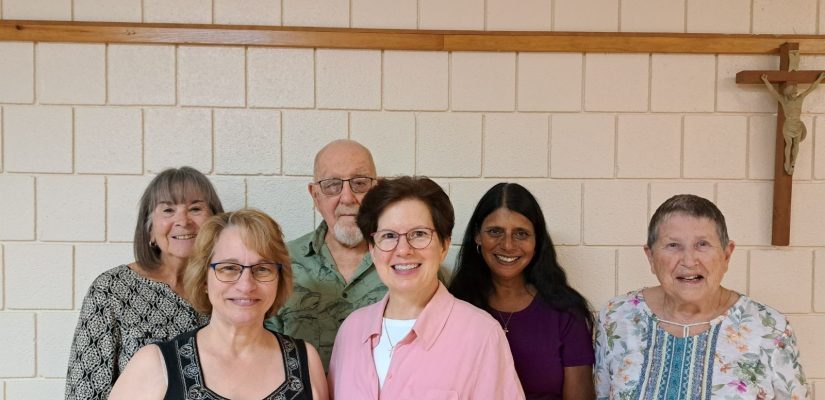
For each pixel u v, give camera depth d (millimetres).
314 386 1381
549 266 1762
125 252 2027
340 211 1706
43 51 1986
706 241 1435
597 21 2049
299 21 2023
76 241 2020
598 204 2066
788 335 1452
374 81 2033
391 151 2047
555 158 2055
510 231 1706
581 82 2051
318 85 2029
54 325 2018
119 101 2004
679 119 2057
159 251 1668
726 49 2035
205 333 1360
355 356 1416
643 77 2049
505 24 2045
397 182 1381
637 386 1504
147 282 1618
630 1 2047
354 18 2025
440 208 1371
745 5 2049
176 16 2006
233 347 1332
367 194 1399
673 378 1463
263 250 1312
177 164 2021
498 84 2045
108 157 2012
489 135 2051
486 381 1331
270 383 1328
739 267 2074
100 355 1516
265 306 1323
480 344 1354
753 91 2051
